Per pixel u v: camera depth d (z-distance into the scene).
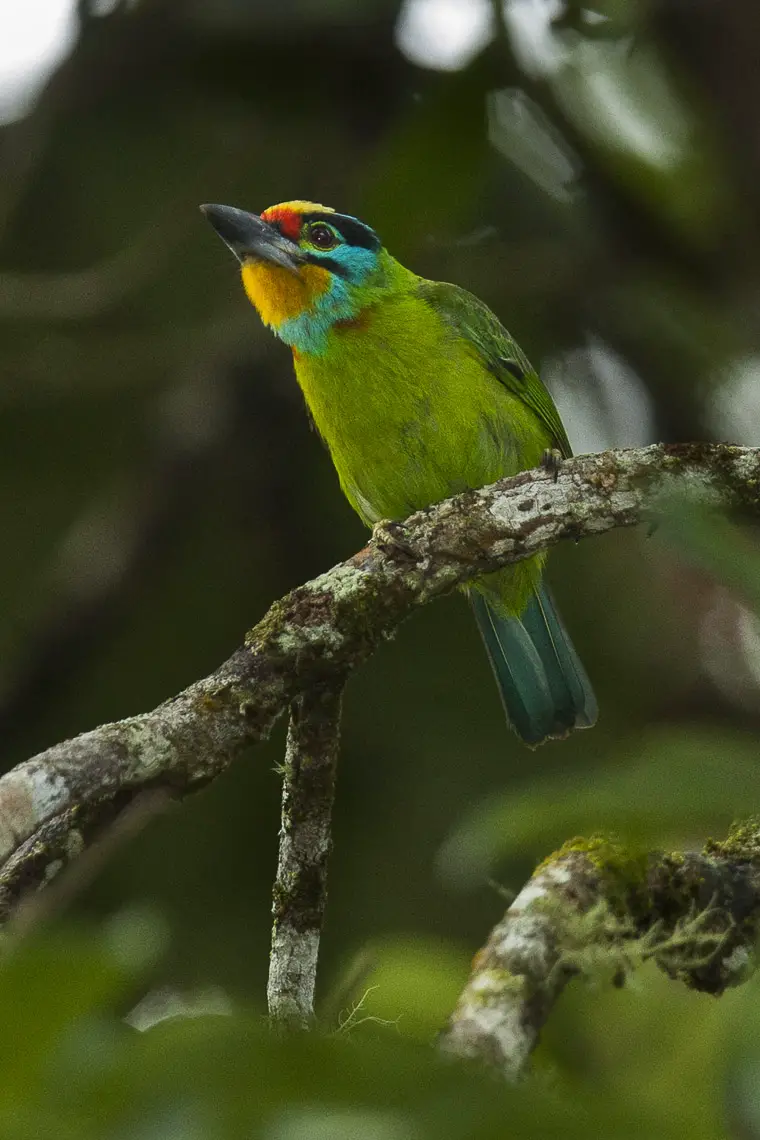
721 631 11.95
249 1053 2.74
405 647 12.27
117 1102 2.73
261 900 11.37
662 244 11.99
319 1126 2.59
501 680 10.48
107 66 11.96
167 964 10.51
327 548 13.36
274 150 12.41
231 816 11.54
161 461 12.80
